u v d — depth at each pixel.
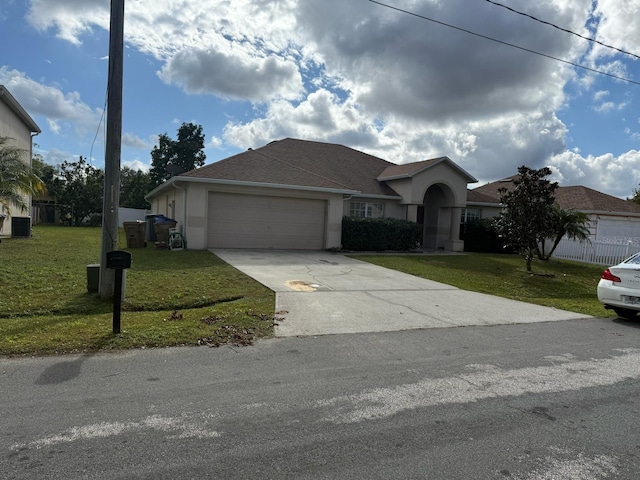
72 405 3.63
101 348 5.11
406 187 20.61
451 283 11.59
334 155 24.22
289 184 16.56
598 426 3.60
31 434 3.13
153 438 3.15
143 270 10.41
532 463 3.00
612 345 6.24
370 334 6.31
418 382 4.46
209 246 16.16
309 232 17.66
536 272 14.83
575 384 4.56
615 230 24.00
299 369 4.73
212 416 3.53
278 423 3.46
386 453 3.07
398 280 11.46
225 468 2.81
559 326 7.39
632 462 3.04
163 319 6.52
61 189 33.91
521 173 14.31
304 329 6.39
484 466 2.95
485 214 24.47
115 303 5.61
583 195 25.20
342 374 4.62
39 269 9.53
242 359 4.98
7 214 17.20
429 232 23.34
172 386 4.12
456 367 4.99
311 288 9.54
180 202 16.84
